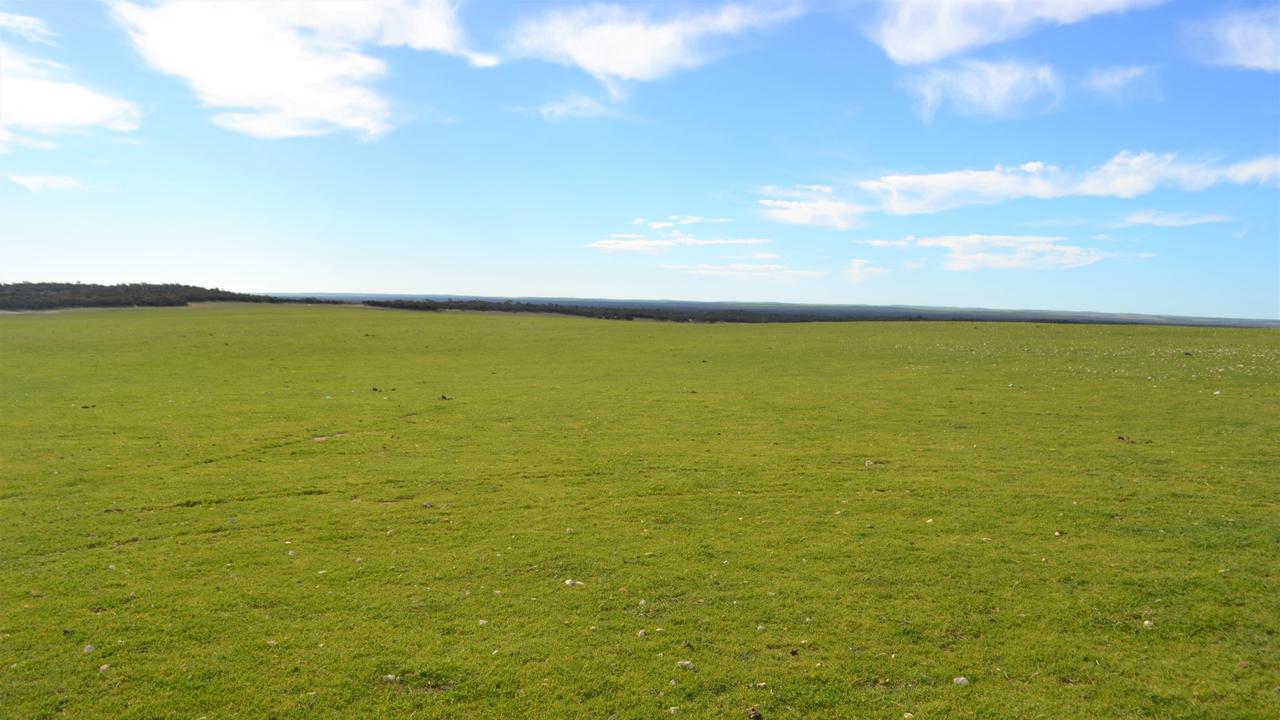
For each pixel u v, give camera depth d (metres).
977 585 10.75
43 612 9.88
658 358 43.53
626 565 11.64
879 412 25.56
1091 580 10.88
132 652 8.83
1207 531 12.88
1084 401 26.86
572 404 27.69
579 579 11.12
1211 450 19.00
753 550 12.29
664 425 23.58
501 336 57.00
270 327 60.91
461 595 10.51
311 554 12.15
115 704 7.79
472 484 16.61
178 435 21.83
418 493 15.90
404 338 54.81
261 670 8.46
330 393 30.30
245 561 11.79
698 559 11.89
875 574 11.20
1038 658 8.70
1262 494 15.05
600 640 9.18
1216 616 9.66
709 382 33.59
